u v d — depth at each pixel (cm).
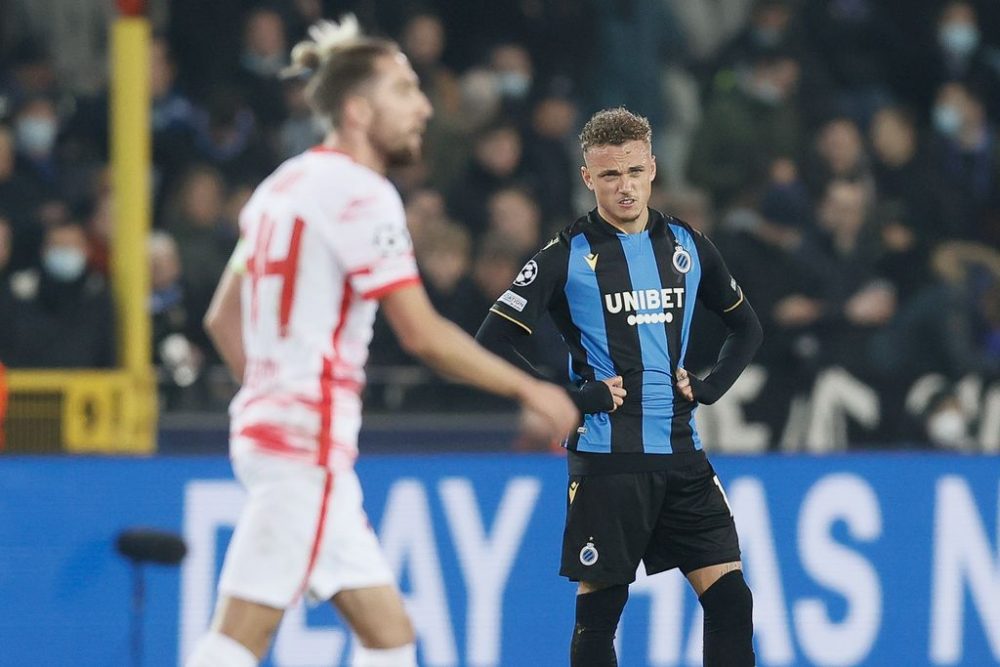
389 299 1219
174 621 2066
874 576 2258
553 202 3306
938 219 3478
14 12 3516
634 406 1598
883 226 3281
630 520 1600
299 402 1222
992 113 3847
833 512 2248
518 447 2528
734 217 3131
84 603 2038
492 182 3262
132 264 2333
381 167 1284
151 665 2055
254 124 3297
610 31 3741
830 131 3406
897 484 2273
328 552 1239
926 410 2855
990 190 3622
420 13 3500
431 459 2145
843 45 3797
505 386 1212
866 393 2839
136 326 2322
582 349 1612
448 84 3369
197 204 2988
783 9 3641
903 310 3067
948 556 2284
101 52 3600
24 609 2014
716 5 3916
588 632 1642
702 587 1617
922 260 3247
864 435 2822
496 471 2166
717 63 3631
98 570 2047
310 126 3297
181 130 3216
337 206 1227
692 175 3428
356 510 1257
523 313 1594
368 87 1262
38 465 2033
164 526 2072
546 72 3656
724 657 1594
